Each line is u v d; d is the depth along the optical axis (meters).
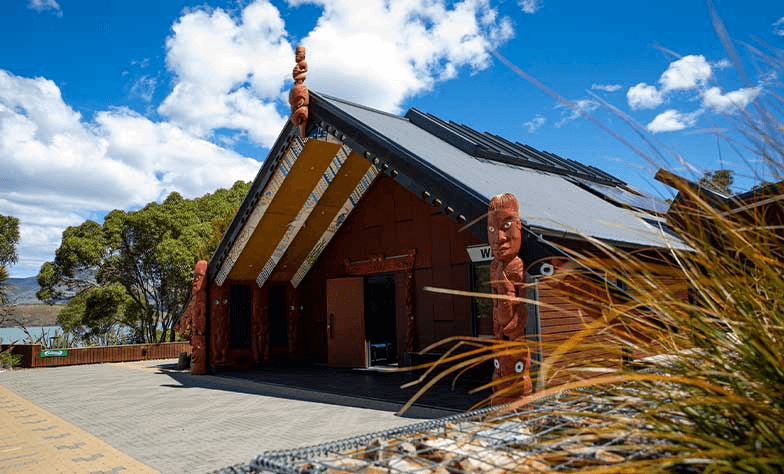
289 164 13.80
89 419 9.84
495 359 7.63
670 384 1.75
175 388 13.67
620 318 1.80
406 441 2.13
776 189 1.56
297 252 17.05
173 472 6.34
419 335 14.27
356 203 15.68
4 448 7.80
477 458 1.80
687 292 1.80
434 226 14.14
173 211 35.53
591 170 15.86
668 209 1.81
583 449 1.80
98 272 34.50
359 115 12.12
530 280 7.62
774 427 1.43
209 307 16.69
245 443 7.63
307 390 12.32
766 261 1.54
